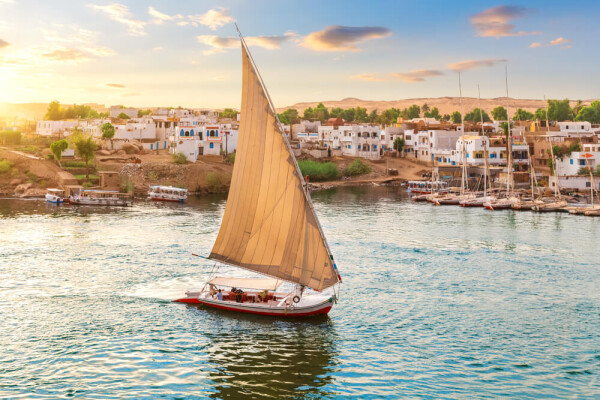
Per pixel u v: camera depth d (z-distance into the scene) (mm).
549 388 27719
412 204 109500
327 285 37188
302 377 28984
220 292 41438
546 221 86625
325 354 32031
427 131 163375
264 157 38438
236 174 39812
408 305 40906
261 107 38062
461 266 53344
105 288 44562
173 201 108875
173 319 37688
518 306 40688
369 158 167500
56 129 161125
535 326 36469
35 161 119500
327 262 37094
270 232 38781
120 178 119562
